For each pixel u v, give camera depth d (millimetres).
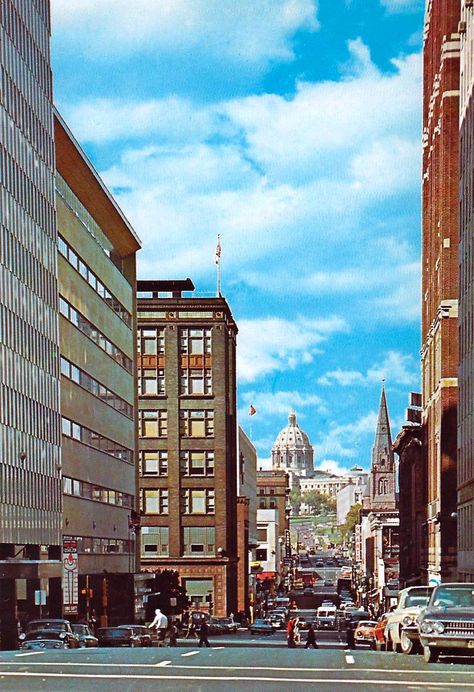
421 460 139500
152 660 28516
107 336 112500
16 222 78312
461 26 99312
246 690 20859
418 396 147250
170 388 145500
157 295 151000
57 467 88312
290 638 73375
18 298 78062
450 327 106875
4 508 72812
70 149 99000
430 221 126312
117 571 113312
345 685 21812
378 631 43938
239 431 186750
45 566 84062
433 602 29641
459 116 104875
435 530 114500
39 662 27719
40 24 89125
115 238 122875
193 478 143875
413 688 21391
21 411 77875
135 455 127938
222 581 141375
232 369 158375
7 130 76938
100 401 107688
